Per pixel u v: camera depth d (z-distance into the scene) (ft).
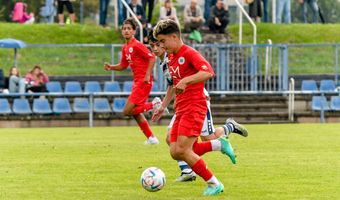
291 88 225.97
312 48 254.88
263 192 84.58
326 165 107.65
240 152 125.59
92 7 375.45
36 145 142.41
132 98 137.90
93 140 153.69
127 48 136.98
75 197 82.69
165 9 242.17
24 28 265.13
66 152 127.75
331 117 224.94
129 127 205.36
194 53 80.43
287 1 277.23
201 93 80.33
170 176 97.14
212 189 82.12
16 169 105.40
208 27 255.70
